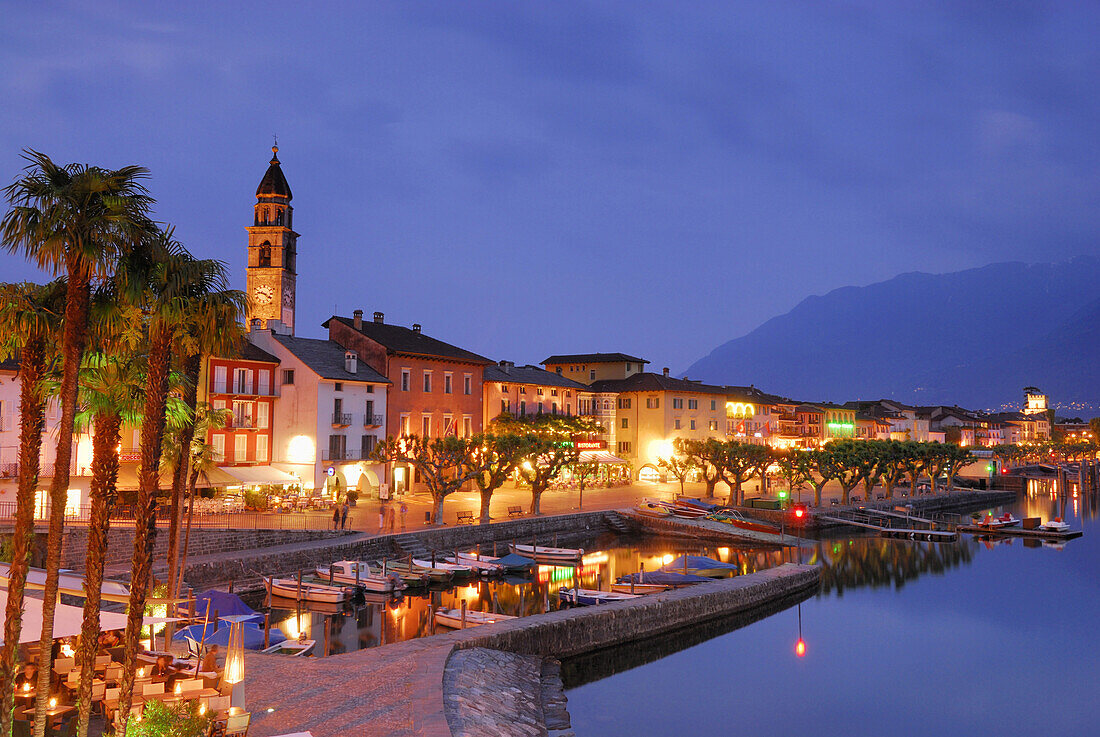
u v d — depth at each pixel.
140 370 22.50
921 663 42.94
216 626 31.80
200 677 23.33
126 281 19.11
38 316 19.17
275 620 43.22
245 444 75.44
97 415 20.80
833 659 43.12
